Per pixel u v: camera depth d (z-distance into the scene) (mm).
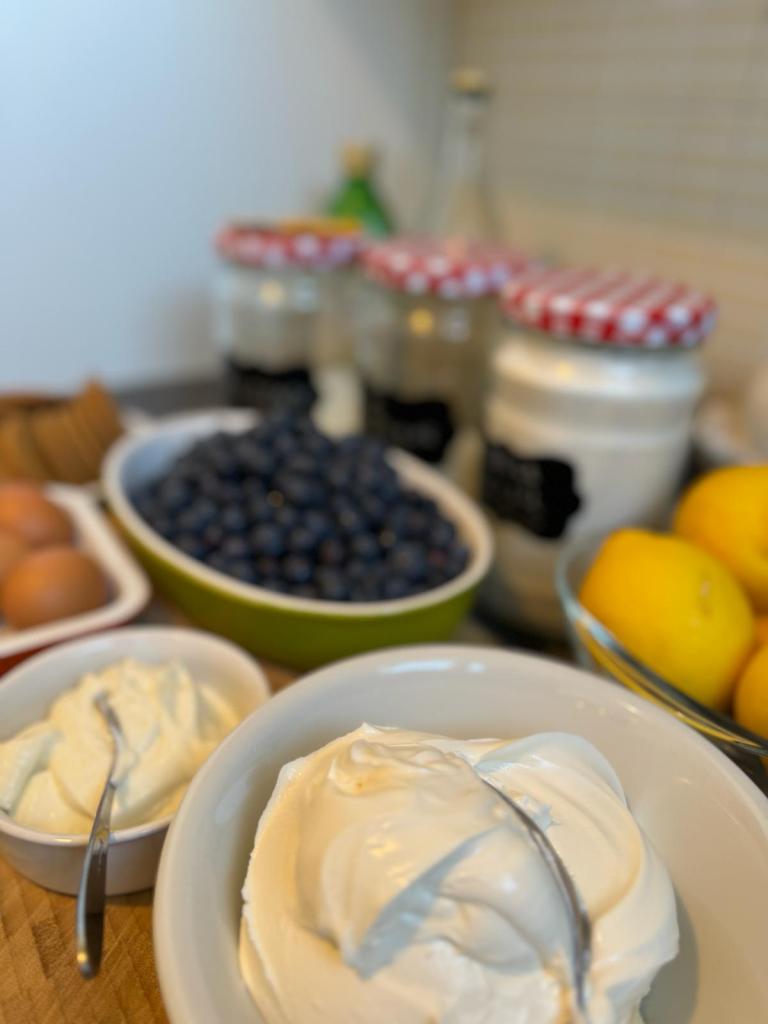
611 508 522
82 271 816
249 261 717
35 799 339
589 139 752
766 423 530
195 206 850
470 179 812
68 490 596
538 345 511
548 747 299
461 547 510
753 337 639
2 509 523
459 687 343
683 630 368
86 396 667
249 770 290
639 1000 256
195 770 361
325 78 860
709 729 334
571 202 790
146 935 319
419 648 348
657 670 377
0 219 756
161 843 321
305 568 492
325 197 921
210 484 530
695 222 667
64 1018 289
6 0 679
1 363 812
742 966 261
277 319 757
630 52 690
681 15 638
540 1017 235
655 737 315
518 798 275
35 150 746
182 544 504
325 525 506
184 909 240
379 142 926
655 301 498
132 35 746
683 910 287
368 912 233
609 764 308
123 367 884
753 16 583
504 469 538
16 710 383
